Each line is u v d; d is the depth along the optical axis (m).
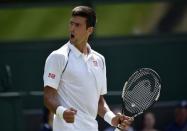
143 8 31.98
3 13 32.31
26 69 29.91
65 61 13.45
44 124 21.89
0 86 23.64
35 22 32.12
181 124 24.69
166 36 30.41
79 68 13.55
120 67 29.88
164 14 32.00
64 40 30.56
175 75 30.05
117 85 29.80
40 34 31.98
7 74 23.69
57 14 31.89
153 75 14.30
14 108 22.81
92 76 13.69
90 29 13.74
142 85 14.30
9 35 32.19
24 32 32.12
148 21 32.00
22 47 30.08
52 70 13.45
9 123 22.81
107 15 31.69
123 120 13.96
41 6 32.09
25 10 32.22
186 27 31.83
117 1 31.66
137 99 14.28
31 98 25.34
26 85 29.78
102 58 14.11
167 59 30.23
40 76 29.94
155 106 25.72
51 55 13.54
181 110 24.62
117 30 31.77
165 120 25.81
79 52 13.59
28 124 25.55
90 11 13.69
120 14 31.78
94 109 13.83
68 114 12.88
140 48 30.14
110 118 14.22
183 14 31.86
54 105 13.32
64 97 13.62
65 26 31.81
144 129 24.44
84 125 13.68
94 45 29.84
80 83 13.56
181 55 30.30
